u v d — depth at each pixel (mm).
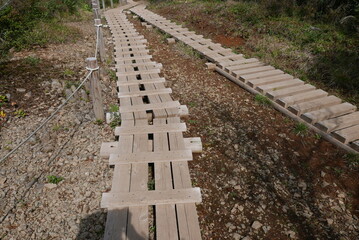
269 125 4180
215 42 8055
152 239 2512
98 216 2727
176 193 2750
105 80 5656
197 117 4387
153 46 8172
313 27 7707
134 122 3955
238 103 4824
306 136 3908
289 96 4641
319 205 2875
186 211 2596
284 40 7363
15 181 3121
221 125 4180
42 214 2748
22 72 5773
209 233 2604
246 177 3221
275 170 3318
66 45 7992
